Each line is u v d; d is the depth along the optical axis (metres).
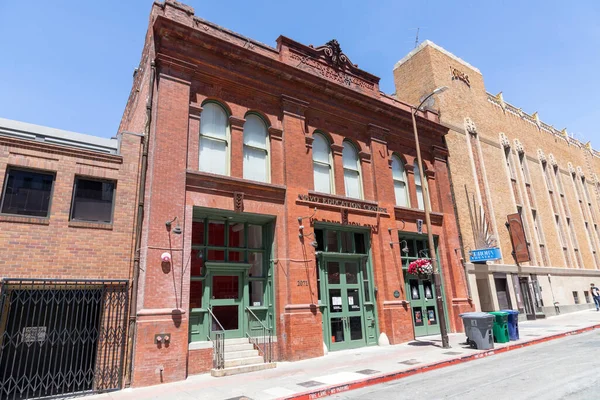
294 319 11.98
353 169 16.36
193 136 11.90
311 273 13.02
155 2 12.80
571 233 29.77
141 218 10.41
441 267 18.09
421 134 19.66
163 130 11.12
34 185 9.46
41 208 9.40
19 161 9.27
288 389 8.00
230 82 13.18
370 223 15.57
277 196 13.26
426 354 11.77
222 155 12.70
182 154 11.34
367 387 8.38
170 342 9.64
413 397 7.12
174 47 12.02
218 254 12.15
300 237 13.17
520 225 22.42
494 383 7.85
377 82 18.52
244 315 12.01
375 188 16.39
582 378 7.69
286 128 14.09
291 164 13.75
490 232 21.41
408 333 14.92
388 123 18.03
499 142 25.69
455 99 23.23
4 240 8.66
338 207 14.59
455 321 17.28
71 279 9.07
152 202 10.41
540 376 8.19
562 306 24.97
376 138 17.14
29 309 8.78
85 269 9.41
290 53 15.44
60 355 9.07
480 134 24.09
